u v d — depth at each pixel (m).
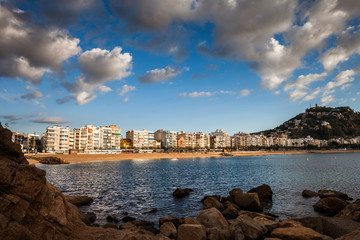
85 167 81.44
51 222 11.07
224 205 25.61
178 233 14.27
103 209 25.81
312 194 32.00
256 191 30.44
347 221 16.50
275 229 15.66
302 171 69.88
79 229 12.79
